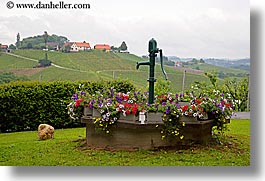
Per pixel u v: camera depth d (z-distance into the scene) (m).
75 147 5.87
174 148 5.44
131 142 5.39
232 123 9.17
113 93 6.16
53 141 6.55
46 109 8.91
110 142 5.56
